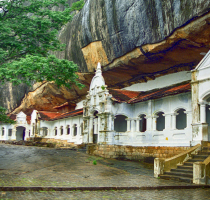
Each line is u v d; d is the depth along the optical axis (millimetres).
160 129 24047
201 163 11914
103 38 23734
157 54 20375
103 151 21516
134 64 23016
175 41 18062
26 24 20719
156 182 12180
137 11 19594
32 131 41000
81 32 26547
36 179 11828
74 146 28469
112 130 21781
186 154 14445
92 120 25188
